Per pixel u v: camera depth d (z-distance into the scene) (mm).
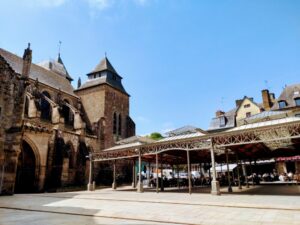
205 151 22344
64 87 37312
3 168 16391
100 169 32500
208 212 8500
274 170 38781
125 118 42344
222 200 11969
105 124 36375
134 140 34688
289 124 13445
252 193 16188
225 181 31016
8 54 30422
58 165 24953
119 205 10977
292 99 38062
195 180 30781
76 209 9633
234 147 20859
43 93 31312
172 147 18156
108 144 36219
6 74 17578
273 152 24531
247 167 40344
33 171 21859
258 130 14367
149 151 19562
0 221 7207
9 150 16812
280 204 9977
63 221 7160
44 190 22031
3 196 15859
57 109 27781
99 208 9906
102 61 42406
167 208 9703
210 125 43469
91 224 6645
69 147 28391
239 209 9125
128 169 37438
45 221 7168
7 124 17109
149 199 13094
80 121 31188
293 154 25797
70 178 27844
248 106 41594
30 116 25453
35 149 21891
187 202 11242
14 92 17844
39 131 22188
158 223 6852
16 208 10273
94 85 38688
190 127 39094
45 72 35781
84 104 39000
